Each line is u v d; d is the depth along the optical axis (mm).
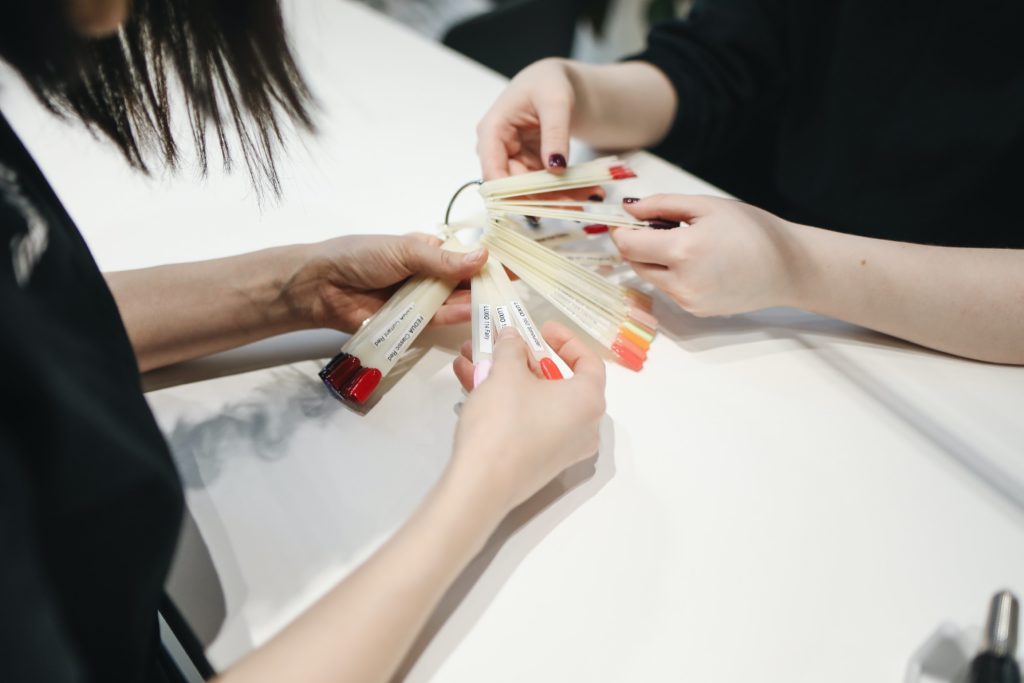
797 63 833
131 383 309
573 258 583
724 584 388
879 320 527
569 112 621
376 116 759
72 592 281
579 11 1250
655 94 761
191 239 598
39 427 236
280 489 416
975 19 684
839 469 451
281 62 374
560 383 403
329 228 618
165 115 393
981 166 728
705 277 493
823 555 405
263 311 491
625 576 387
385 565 325
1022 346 514
